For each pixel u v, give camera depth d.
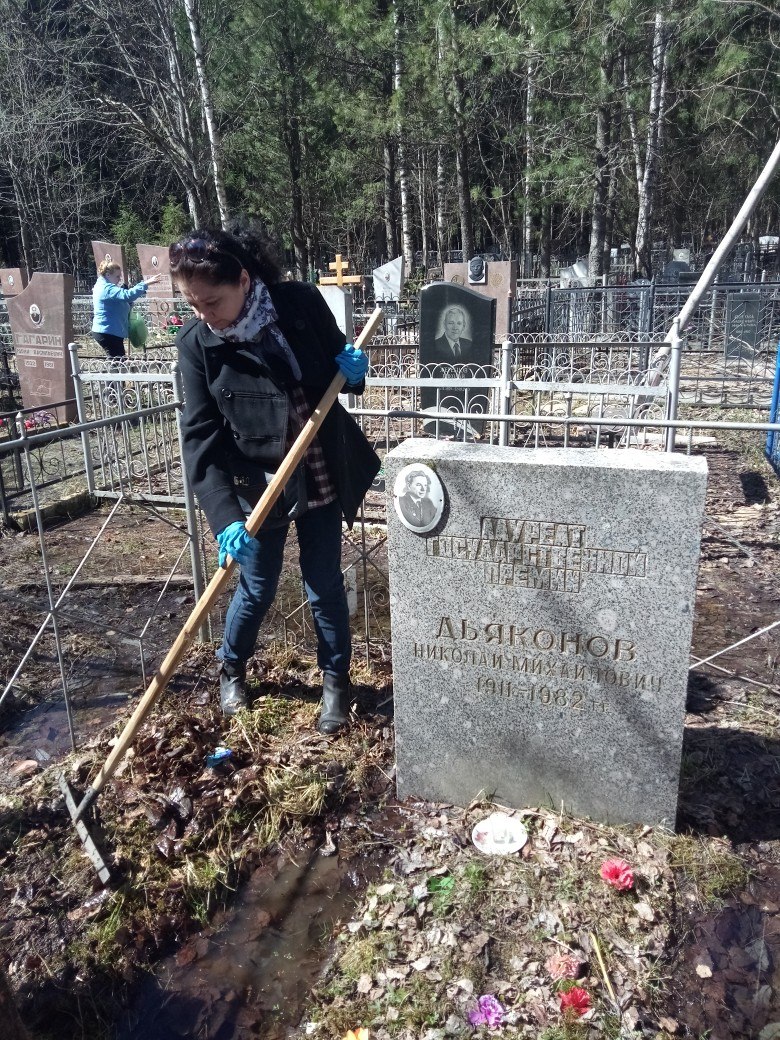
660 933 2.30
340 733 3.17
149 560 5.41
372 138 22.89
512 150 27.23
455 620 2.63
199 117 21.69
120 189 28.38
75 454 8.20
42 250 27.14
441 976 2.21
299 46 21.53
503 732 2.70
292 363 2.74
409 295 21.36
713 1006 2.12
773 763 2.99
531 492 2.42
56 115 22.92
